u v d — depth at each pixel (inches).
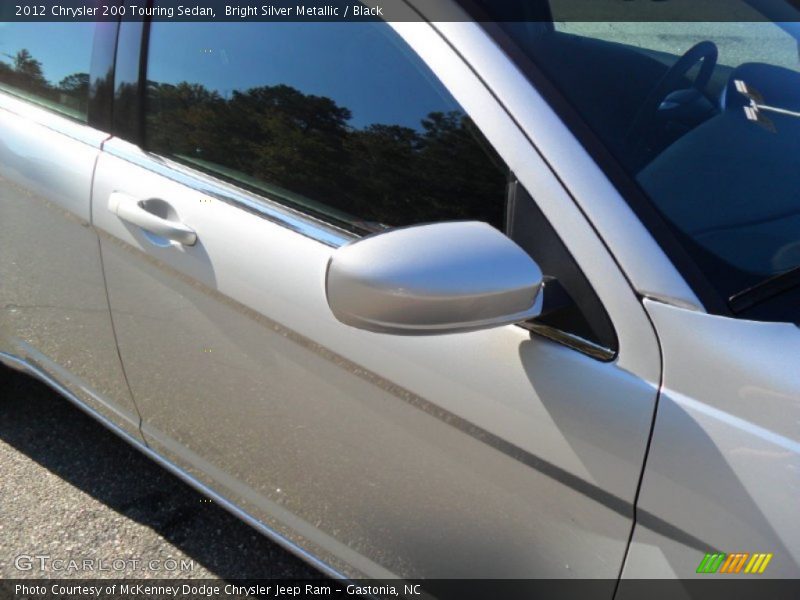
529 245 55.6
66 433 111.8
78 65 85.4
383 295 49.0
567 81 61.2
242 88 72.7
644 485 51.9
